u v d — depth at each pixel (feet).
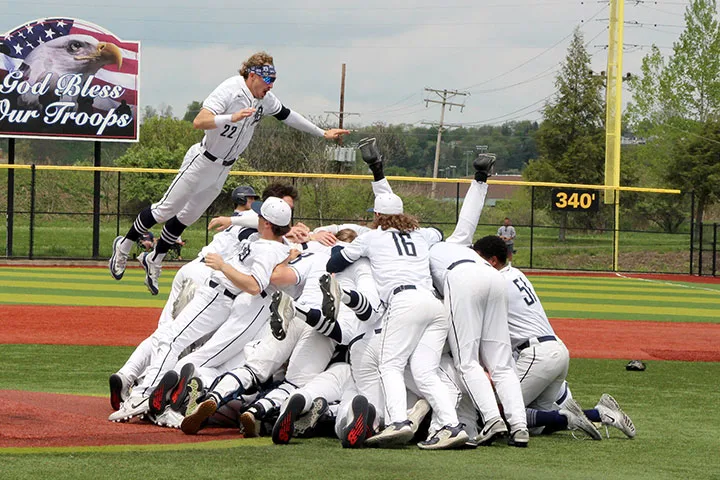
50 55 109.70
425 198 135.03
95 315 55.42
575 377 37.09
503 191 267.80
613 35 120.88
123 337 46.03
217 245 27.07
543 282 100.48
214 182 26.84
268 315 25.05
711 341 51.55
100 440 21.11
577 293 86.12
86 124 110.42
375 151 25.21
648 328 57.93
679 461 21.04
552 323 59.67
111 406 26.68
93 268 101.86
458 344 23.13
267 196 26.09
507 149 340.80
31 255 107.55
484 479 17.90
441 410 22.16
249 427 22.36
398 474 18.11
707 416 28.30
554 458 21.08
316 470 18.24
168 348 25.07
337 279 24.22
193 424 22.45
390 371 22.45
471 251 24.35
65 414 24.68
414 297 22.79
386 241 23.66
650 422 27.07
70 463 18.15
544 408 25.40
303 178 128.57
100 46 110.83
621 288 94.43
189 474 17.51
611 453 21.99
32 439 20.70
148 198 134.41
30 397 27.68
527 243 145.07
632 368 39.27
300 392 22.44
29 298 65.72
